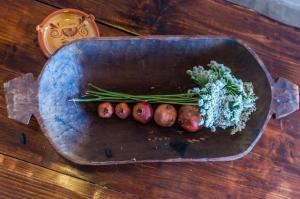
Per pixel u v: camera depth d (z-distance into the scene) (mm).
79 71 899
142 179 910
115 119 927
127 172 907
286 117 977
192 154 883
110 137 908
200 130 922
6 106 888
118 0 975
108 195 895
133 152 890
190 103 896
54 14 925
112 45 872
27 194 876
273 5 1025
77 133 890
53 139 822
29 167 881
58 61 844
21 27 927
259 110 882
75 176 892
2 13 924
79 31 944
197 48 905
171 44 889
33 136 889
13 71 908
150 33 975
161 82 942
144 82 939
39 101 813
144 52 898
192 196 918
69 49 848
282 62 1008
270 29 1020
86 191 890
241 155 845
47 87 837
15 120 869
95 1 966
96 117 921
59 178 886
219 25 1003
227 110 869
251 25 1014
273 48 1010
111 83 930
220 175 934
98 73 918
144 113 893
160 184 913
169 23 986
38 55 922
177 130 925
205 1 1009
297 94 877
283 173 957
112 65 915
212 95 865
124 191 900
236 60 918
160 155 884
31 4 938
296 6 1031
